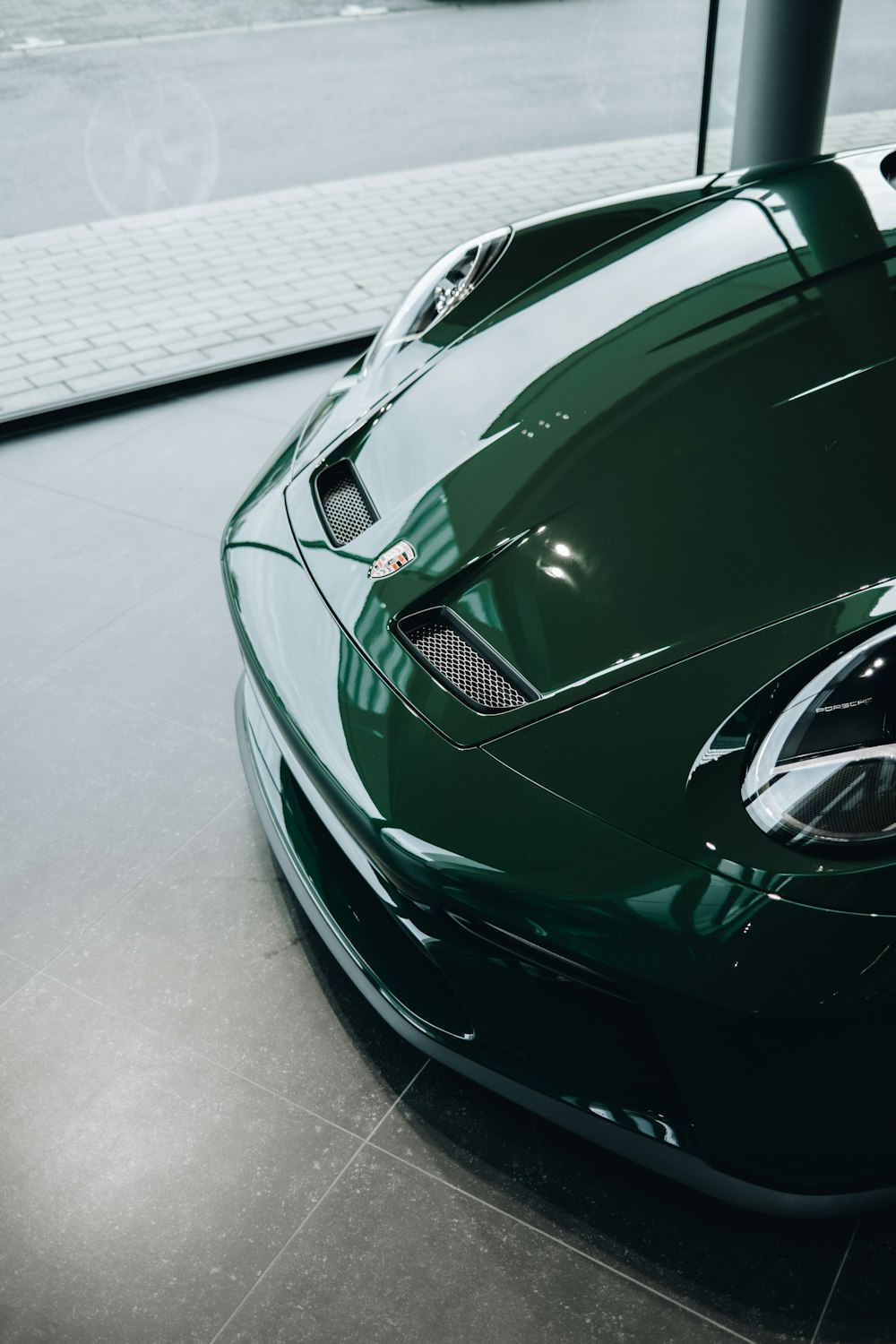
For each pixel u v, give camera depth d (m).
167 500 2.63
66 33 5.18
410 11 7.30
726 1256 1.21
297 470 1.54
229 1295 1.20
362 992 1.35
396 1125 1.36
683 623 1.12
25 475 2.75
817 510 1.18
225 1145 1.34
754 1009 0.98
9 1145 1.35
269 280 3.95
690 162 5.28
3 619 2.25
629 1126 1.14
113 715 2.00
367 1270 1.22
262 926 1.61
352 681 1.20
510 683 1.14
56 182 4.79
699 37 6.93
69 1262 1.24
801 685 1.04
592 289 1.60
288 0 6.31
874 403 1.29
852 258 1.51
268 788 1.58
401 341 1.68
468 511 1.30
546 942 1.03
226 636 2.19
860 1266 1.20
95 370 3.30
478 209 4.66
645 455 1.29
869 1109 1.07
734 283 1.51
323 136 5.52
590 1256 1.22
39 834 1.77
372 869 1.24
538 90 6.24
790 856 0.99
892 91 5.30
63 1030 1.48
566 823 1.04
